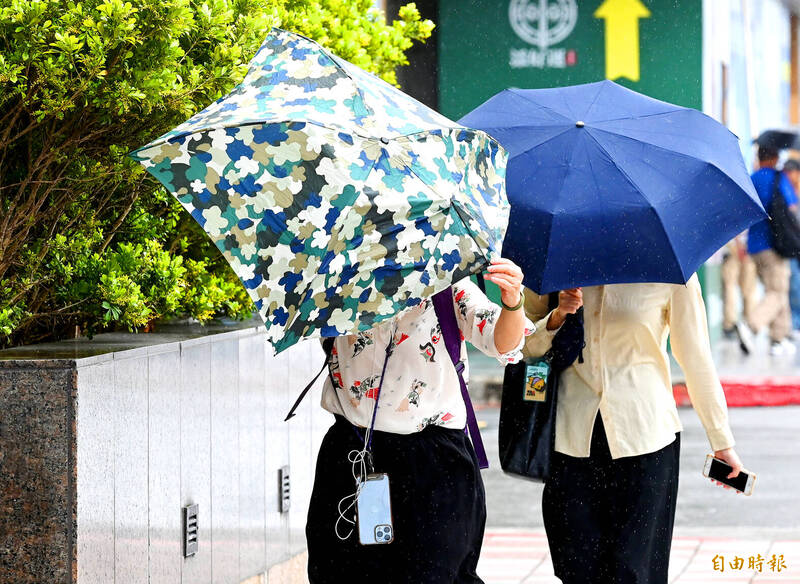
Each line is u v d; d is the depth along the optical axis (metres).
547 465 14.19
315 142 9.84
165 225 15.09
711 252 13.40
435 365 11.38
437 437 11.43
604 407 14.03
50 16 11.29
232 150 9.91
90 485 11.38
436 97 46.19
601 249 13.19
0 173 12.93
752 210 13.61
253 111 10.16
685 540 23.34
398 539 11.35
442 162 10.19
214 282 15.51
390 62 21.72
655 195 13.27
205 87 12.48
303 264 9.88
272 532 17.11
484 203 10.41
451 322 11.45
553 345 14.13
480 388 39.88
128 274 12.94
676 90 45.59
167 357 13.33
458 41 46.00
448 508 11.32
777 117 49.69
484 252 9.98
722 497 27.36
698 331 14.24
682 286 14.18
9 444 11.15
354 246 9.88
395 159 9.97
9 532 11.17
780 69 49.56
